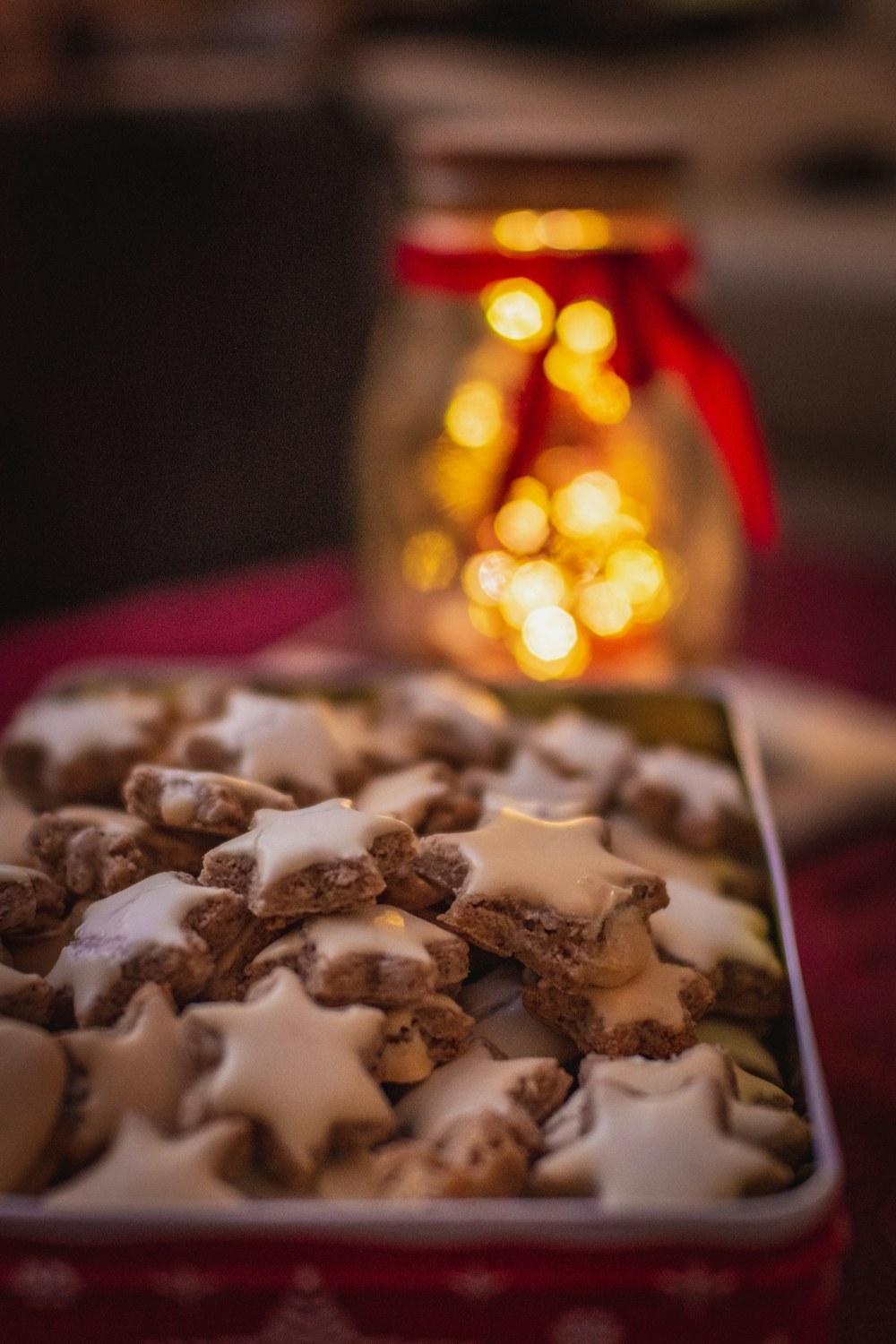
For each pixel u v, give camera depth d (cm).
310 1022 41
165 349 116
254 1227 35
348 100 122
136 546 120
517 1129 40
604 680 65
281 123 116
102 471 115
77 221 106
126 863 46
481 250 61
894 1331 44
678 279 63
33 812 52
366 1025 41
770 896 48
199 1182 38
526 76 137
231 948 43
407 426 69
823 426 123
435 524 70
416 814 48
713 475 68
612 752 53
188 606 84
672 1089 41
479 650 68
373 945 42
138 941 42
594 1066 42
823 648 85
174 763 50
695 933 46
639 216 61
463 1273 35
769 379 124
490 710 55
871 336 118
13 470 110
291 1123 39
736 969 46
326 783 49
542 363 62
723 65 142
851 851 63
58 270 107
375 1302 35
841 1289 45
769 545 66
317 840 43
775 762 66
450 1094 41
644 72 141
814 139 140
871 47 146
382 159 124
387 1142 41
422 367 69
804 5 151
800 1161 40
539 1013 44
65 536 114
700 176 136
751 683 73
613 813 52
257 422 125
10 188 102
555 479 66
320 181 120
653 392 66
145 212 110
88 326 110
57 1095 40
